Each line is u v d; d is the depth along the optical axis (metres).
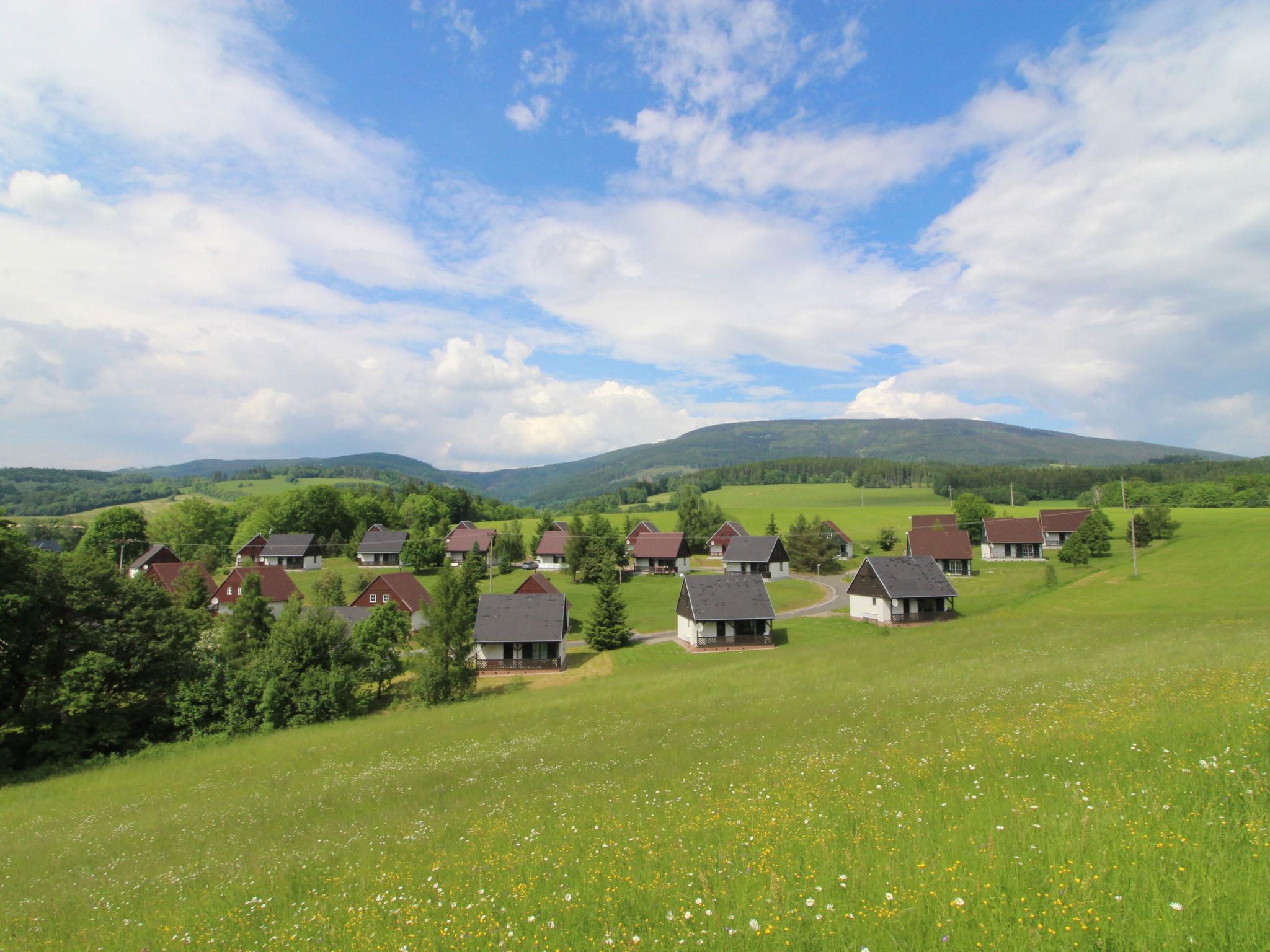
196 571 84.62
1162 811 8.59
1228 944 5.58
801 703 28.45
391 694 49.66
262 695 41.09
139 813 23.47
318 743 32.84
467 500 186.50
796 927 6.88
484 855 12.55
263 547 126.88
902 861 8.41
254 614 53.06
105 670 39.06
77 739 37.78
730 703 30.86
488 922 8.70
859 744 18.50
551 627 58.00
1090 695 20.05
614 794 16.77
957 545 93.94
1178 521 106.19
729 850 10.09
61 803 26.81
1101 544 89.94
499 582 102.31
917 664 36.38
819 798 12.78
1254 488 140.00
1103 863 7.30
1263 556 72.25
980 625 50.88
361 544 127.31
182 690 41.00
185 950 9.91
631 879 9.43
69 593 40.31
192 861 16.52
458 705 42.03
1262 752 10.51
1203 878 6.54
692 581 65.31
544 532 127.31
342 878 12.62
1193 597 58.34
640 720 29.00
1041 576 86.75
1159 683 19.98
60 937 11.87
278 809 21.39
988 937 6.12
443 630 45.84
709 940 6.91
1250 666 20.62
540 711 34.50
